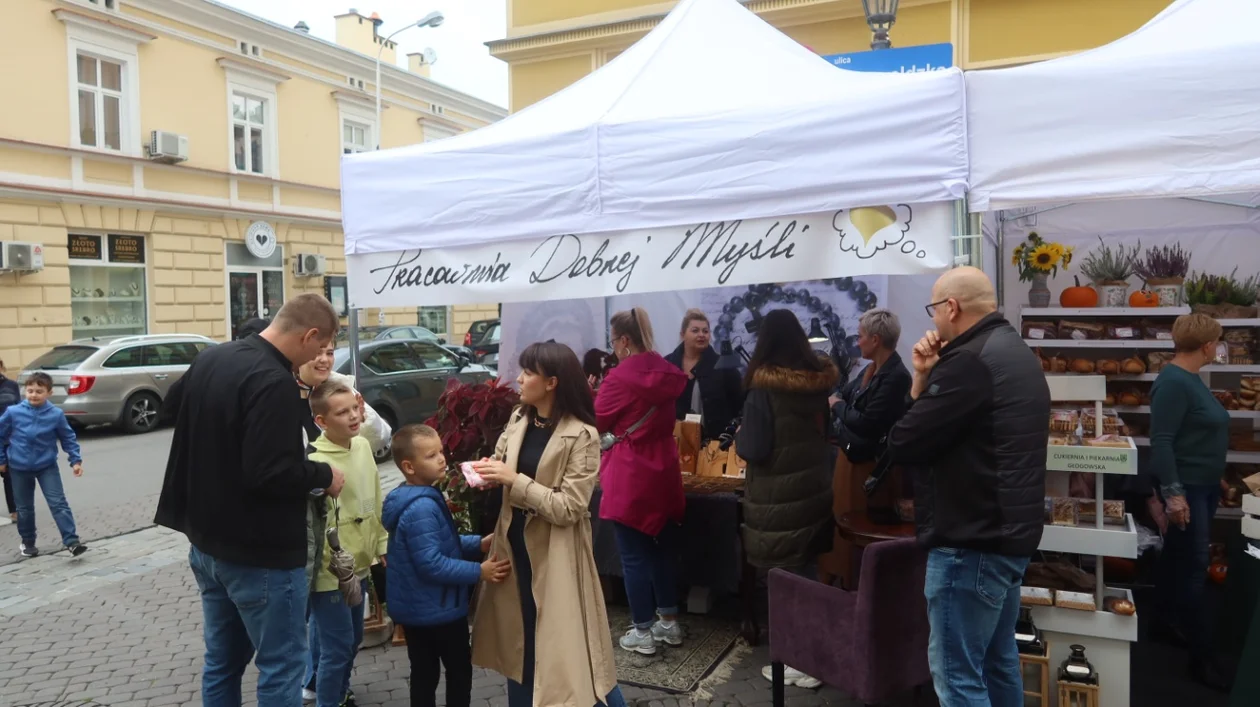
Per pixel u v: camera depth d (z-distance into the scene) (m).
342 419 3.30
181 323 17.45
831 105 3.12
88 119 15.76
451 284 4.00
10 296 14.27
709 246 3.37
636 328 3.91
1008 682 2.72
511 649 2.96
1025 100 2.87
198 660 4.30
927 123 2.96
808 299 5.81
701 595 4.56
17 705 3.80
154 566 6.04
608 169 3.56
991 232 5.27
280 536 2.66
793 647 3.20
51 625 4.85
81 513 7.71
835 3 8.45
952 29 8.15
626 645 4.02
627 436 3.85
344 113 22.02
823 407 3.72
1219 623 3.81
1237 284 4.96
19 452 6.19
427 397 11.17
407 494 2.95
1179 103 2.70
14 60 14.34
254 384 2.60
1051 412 3.24
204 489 2.62
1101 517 3.13
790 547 3.65
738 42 4.02
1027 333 4.93
